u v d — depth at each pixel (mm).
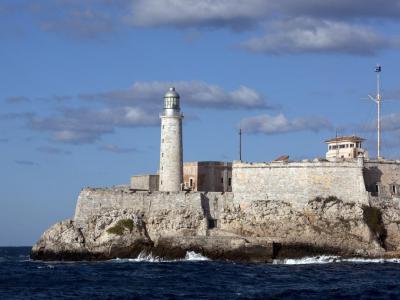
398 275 98625
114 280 92625
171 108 134375
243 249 119062
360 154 140250
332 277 95938
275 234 123062
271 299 75938
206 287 85312
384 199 124875
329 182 124750
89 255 124000
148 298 76438
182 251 121312
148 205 127812
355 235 120500
